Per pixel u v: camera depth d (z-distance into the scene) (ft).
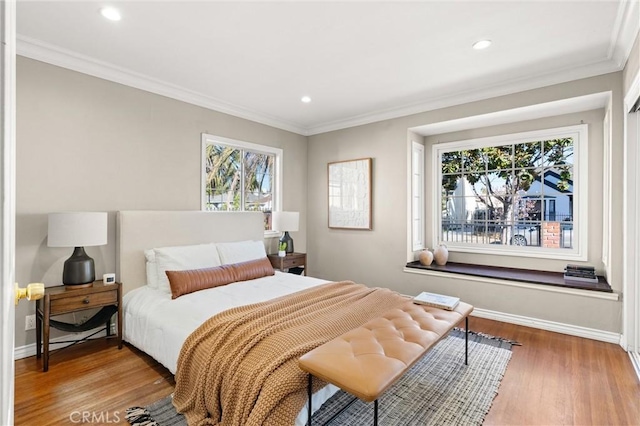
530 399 6.70
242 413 5.01
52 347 8.89
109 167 9.83
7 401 1.66
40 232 8.57
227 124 13.16
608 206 10.18
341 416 6.15
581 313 9.93
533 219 12.39
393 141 13.85
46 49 8.45
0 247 1.42
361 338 5.92
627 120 8.64
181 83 10.89
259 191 14.79
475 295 11.88
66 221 8.00
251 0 6.56
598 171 10.95
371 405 6.48
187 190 11.81
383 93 11.79
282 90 11.51
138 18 7.18
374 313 7.61
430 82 10.77
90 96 9.42
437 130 13.83
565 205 11.72
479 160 13.64
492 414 6.23
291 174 16.08
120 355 8.55
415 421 6.01
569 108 10.85
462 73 10.07
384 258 14.17
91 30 7.68
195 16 7.10
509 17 7.14
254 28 7.58
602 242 10.89
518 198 12.71
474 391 6.96
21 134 8.29
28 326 8.46
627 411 6.30
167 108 11.23
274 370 5.16
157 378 7.43
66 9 6.84
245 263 11.00
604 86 9.29
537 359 8.43
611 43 8.18
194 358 6.28
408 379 7.42
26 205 8.38
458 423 5.96
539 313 10.64
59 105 8.87
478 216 13.69
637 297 8.71
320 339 6.05
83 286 8.52
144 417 6.02
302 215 16.76
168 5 6.72
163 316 7.84
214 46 8.43
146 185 10.68
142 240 10.09
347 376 4.71
